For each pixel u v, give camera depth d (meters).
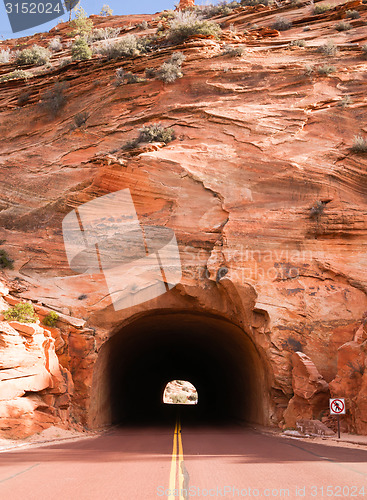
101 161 30.78
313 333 22.03
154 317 28.12
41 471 8.40
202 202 26.09
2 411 16.67
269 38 44.25
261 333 22.72
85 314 23.75
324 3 53.06
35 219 28.64
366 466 8.66
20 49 80.19
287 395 21.61
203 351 41.72
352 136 28.28
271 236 24.23
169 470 8.38
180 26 44.16
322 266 23.42
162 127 32.34
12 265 25.78
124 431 23.34
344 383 18.62
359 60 35.38
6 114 41.19
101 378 25.12
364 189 25.48
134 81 37.34
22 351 18.19
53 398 19.73
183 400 90.06
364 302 22.36
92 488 6.63
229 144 29.09
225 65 36.75
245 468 8.49
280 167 26.31
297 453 11.31
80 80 40.38
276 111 31.09
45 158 34.47
